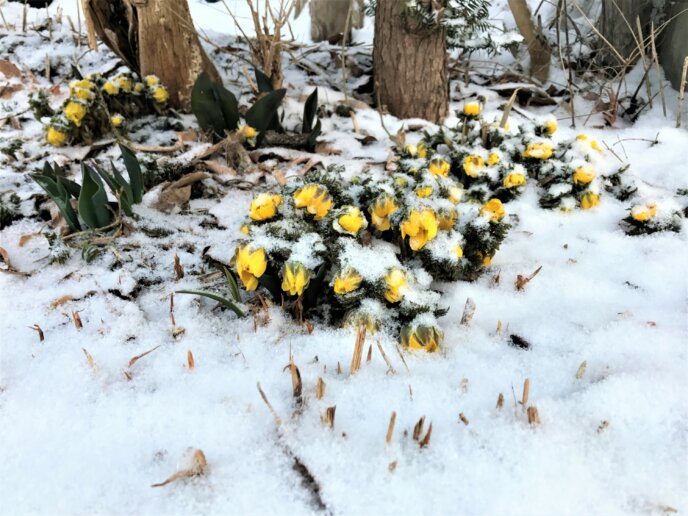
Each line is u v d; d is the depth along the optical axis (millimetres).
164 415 488
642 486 421
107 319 608
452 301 654
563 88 1381
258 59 1143
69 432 476
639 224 786
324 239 602
